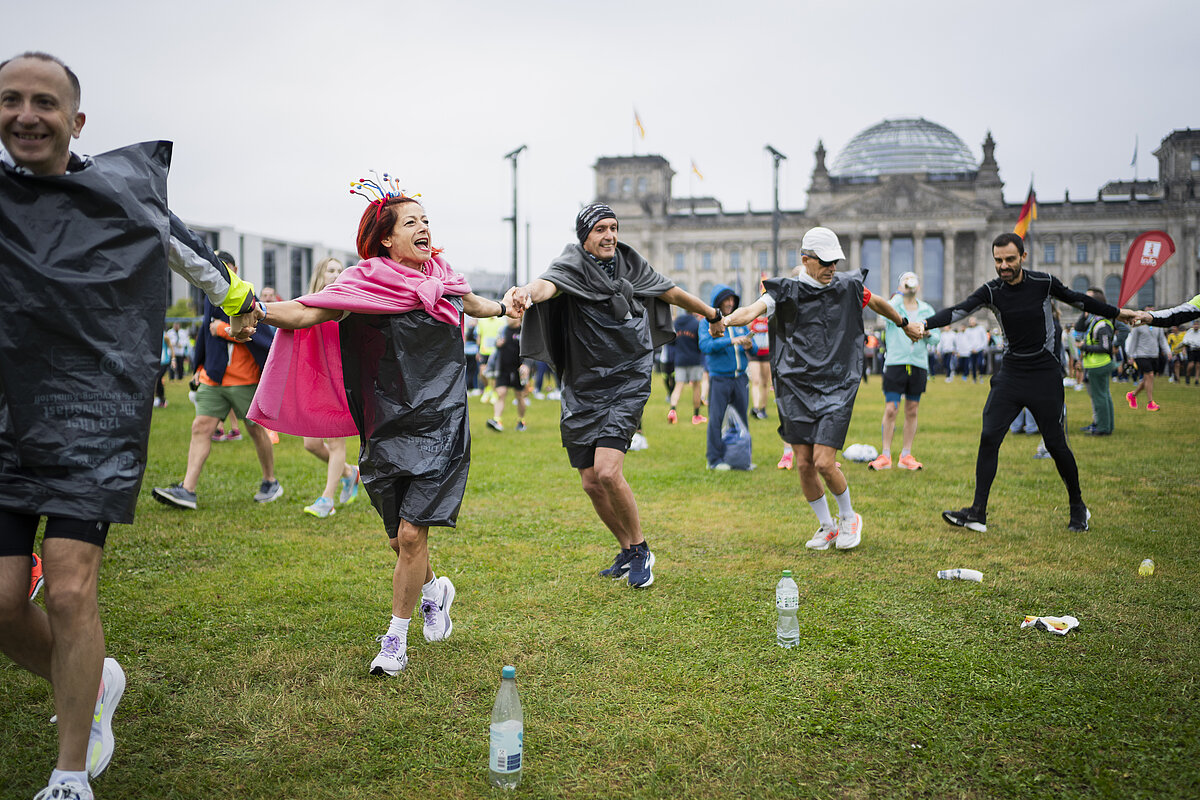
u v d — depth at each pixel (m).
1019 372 6.72
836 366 6.14
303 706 3.65
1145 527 6.99
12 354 2.72
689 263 97.56
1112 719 3.56
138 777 3.08
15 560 2.77
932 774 3.15
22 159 2.75
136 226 2.89
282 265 82.00
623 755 3.28
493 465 10.48
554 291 5.04
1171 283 90.00
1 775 3.08
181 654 4.24
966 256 94.44
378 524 7.16
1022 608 4.98
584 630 4.61
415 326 4.01
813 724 3.53
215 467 10.12
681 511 7.75
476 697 3.79
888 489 8.78
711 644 4.41
